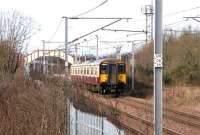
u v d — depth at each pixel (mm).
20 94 21453
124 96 50500
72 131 15438
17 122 15148
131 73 57844
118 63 50344
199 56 47969
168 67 49781
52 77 25469
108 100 24531
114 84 50281
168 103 42438
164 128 23891
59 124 15016
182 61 48781
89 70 53812
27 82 25516
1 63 26109
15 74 27266
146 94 50094
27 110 16812
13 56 28516
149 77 54938
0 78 23266
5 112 17250
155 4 11539
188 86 46531
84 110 19156
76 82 25031
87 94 22625
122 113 28516
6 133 14625
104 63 49969
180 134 21844
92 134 14148
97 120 13734
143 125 24375
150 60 55344
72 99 21156
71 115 15992
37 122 14734
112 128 12531
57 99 16984
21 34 31875
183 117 29859
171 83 49188
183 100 41062
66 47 43188
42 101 17672
